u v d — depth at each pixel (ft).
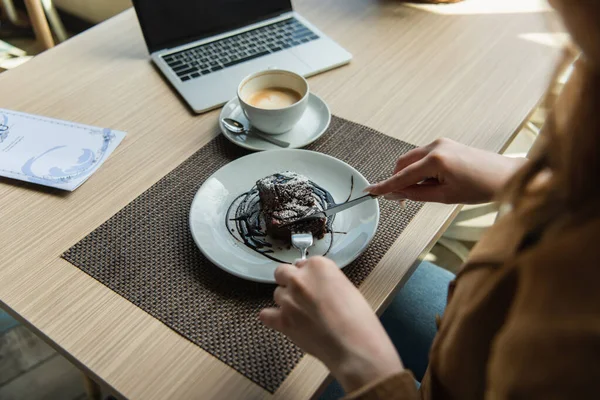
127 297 2.23
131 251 2.42
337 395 2.72
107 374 1.97
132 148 2.99
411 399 1.67
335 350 1.80
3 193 2.71
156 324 2.13
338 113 3.25
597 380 1.10
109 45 3.81
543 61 3.64
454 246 5.36
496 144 3.02
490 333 1.51
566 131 1.22
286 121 2.97
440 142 2.55
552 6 1.16
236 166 2.77
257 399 1.90
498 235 1.66
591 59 1.11
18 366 4.28
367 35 3.93
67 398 4.21
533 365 1.17
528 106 3.27
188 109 3.27
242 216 2.56
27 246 2.44
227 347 2.06
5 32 8.38
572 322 1.12
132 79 3.50
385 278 2.33
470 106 3.28
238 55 3.62
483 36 3.91
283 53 3.65
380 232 2.53
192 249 2.43
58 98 3.33
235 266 2.30
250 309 2.19
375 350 1.77
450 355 1.64
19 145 2.96
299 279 1.93
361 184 2.69
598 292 1.12
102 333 2.10
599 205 1.18
